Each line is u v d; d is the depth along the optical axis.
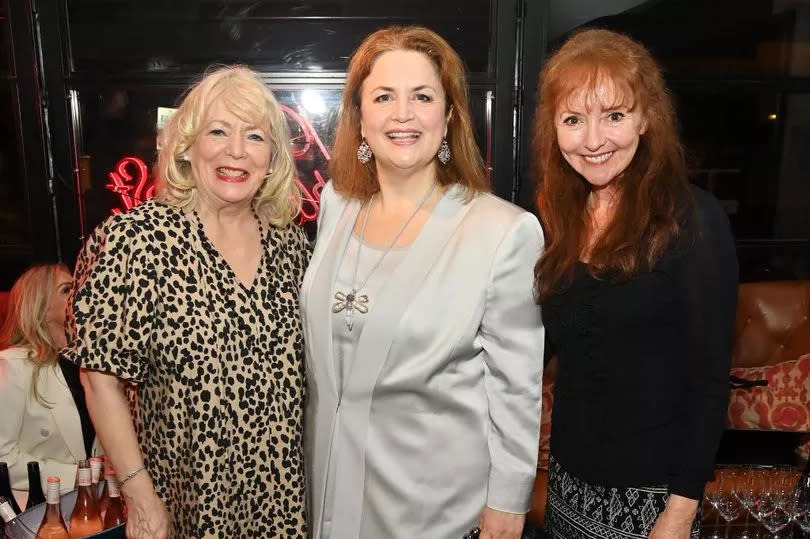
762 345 3.42
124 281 1.57
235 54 3.45
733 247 1.42
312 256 1.81
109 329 1.56
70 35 3.38
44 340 2.29
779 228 3.89
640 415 1.50
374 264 1.67
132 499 1.65
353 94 1.72
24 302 2.28
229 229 1.73
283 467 1.74
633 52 1.43
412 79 1.58
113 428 1.62
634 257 1.44
